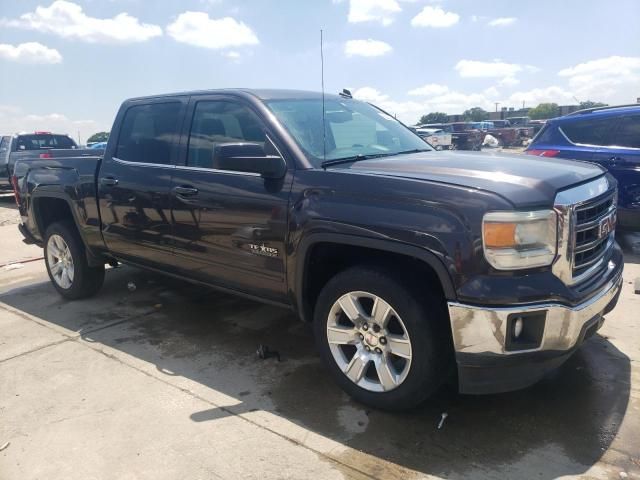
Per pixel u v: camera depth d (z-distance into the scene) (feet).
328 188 10.16
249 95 12.35
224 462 8.93
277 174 10.87
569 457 8.80
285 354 13.01
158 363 12.66
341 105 13.97
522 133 108.27
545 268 8.68
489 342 8.65
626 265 19.83
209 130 12.84
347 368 10.51
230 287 12.51
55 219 18.26
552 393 10.75
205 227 12.37
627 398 10.48
